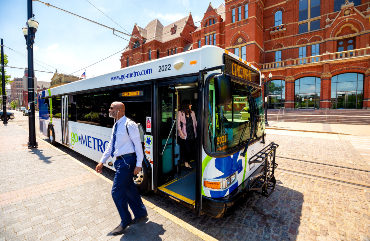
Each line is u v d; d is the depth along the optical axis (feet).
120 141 8.64
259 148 13.00
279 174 17.02
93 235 8.61
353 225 9.82
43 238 8.37
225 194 9.06
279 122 61.82
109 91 15.43
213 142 8.91
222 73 7.87
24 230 8.87
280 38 84.64
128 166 8.54
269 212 11.03
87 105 18.66
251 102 11.95
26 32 25.14
